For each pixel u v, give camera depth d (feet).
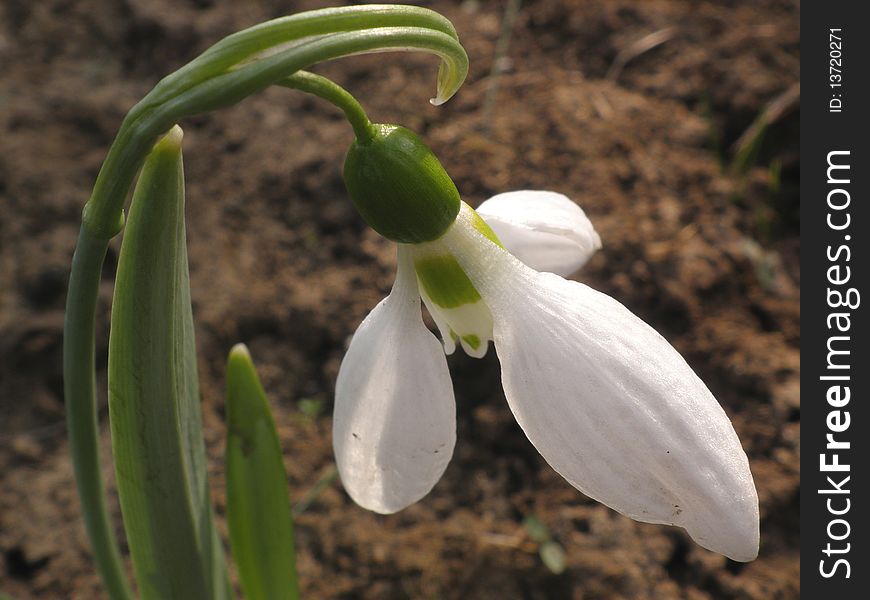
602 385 0.47
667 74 0.91
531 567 0.68
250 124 0.90
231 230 0.84
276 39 0.45
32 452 0.74
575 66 0.92
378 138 0.48
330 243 0.83
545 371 0.47
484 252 0.48
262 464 0.55
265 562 0.56
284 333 0.79
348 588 0.68
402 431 0.50
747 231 0.84
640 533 0.69
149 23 0.97
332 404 0.76
